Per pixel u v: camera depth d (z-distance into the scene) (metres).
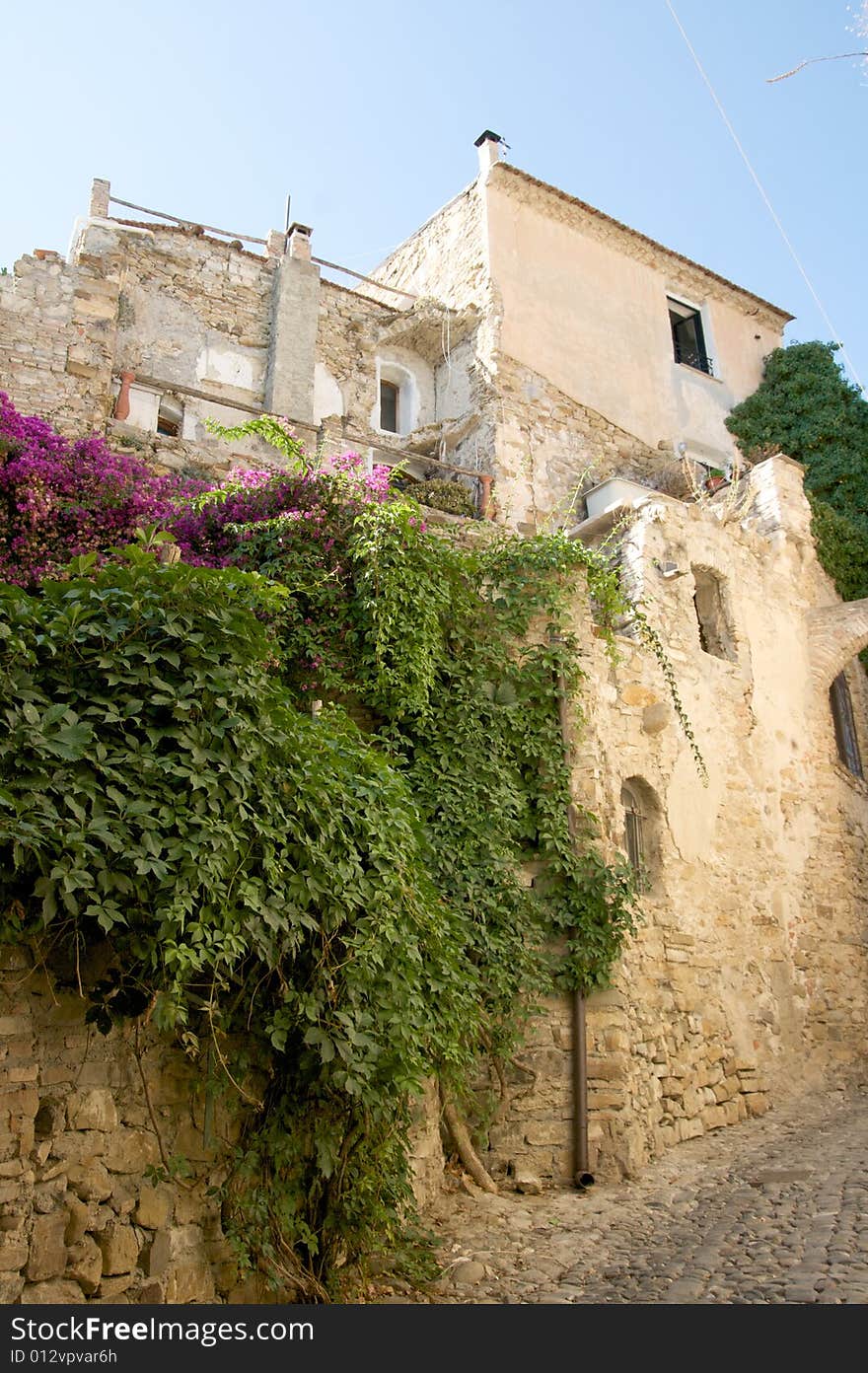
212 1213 4.89
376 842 5.89
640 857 10.18
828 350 19.27
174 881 4.51
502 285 16.66
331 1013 5.18
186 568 5.11
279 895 5.03
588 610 10.01
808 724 13.52
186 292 15.67
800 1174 7.58
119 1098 4.62
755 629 13.16
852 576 15.94
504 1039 7.61
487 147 17.62
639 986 9.20
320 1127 5.30
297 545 8.58
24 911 4.32
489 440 15.67
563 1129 7.74
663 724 10.45
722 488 15.99
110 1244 4.39
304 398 15.55
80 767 4.52
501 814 8.23
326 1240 5.23
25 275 11.13
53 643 4.65
